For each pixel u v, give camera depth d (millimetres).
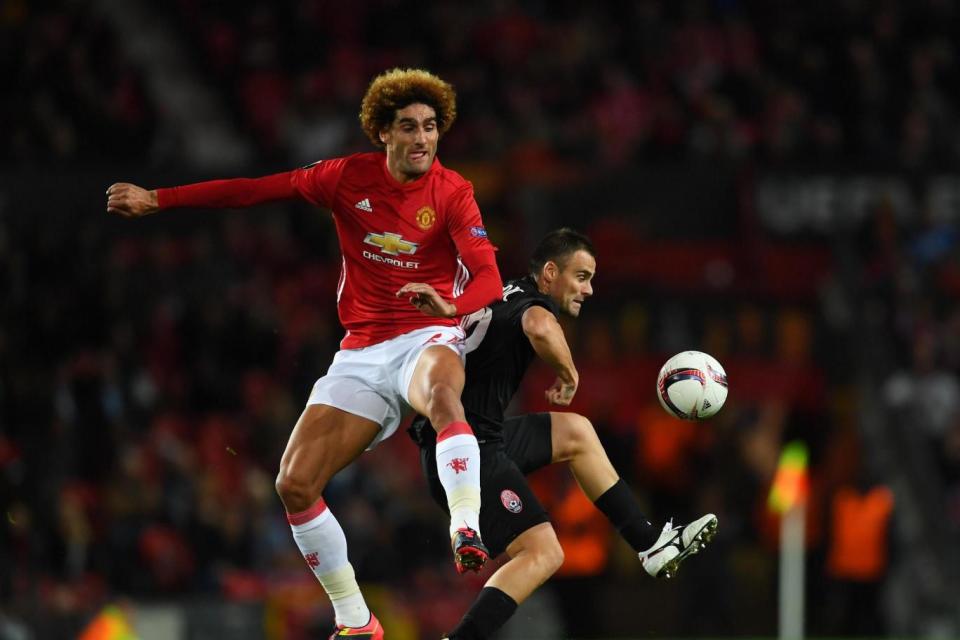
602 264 54719
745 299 54688
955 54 67875
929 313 55375
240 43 64938
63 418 44312
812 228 57594
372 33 64438
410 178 20969
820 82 65250
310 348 50188
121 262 50844
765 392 52219
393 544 43781
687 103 63688
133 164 56625
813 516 46000
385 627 41656
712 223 56344
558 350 22438
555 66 63875
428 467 22891
